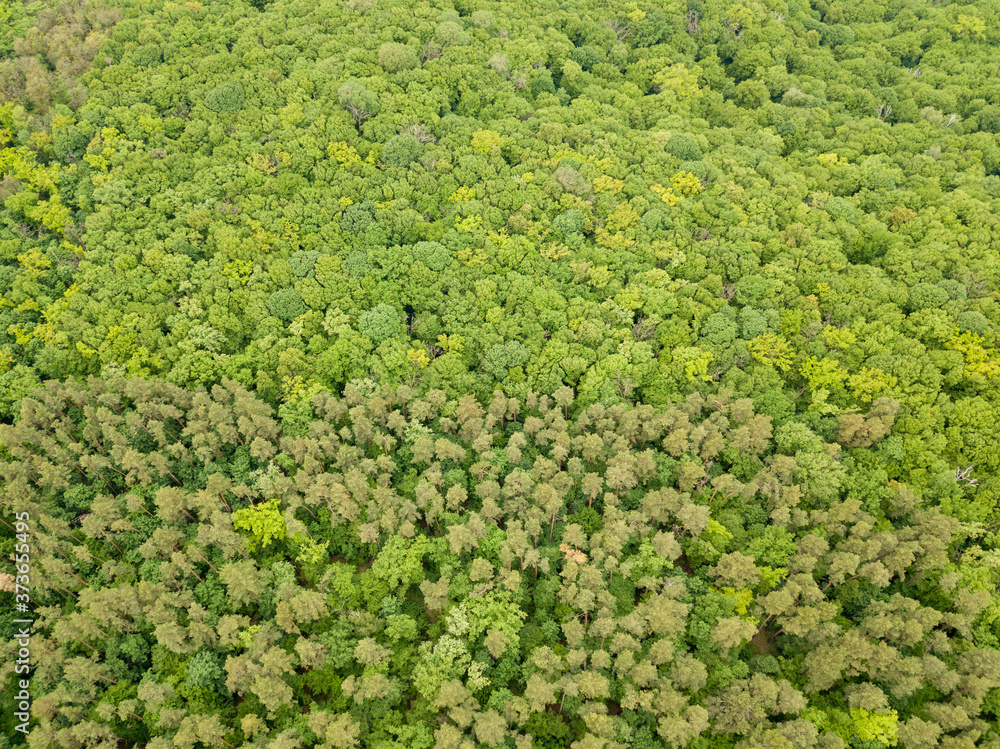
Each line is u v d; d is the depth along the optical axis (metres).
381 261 101.44
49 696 65.69
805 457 81.75
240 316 97.00
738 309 98.75
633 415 85.38
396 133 118.00
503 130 121.38
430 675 69.25
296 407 88.75
